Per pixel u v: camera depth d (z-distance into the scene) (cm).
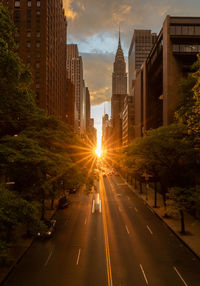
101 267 1820
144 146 3200
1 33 1468
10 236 1328
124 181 8656
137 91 9262
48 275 1698
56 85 8456
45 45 6919
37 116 2141
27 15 7031
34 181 1986
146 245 2309
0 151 1357
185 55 5116
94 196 5303
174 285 1561
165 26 5284
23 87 1894
